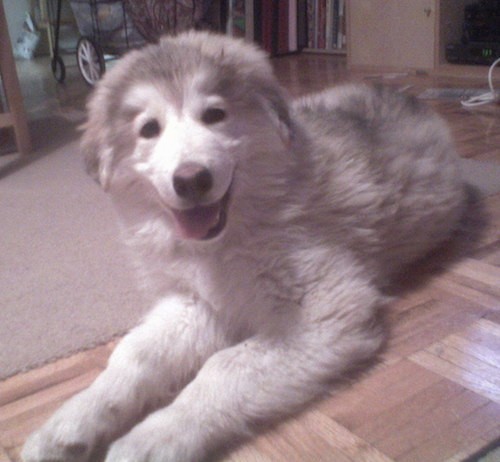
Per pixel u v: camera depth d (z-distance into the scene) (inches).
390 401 45.7
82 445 42.1
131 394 46.1
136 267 58.5
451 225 71.4
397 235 61.9
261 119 51.9
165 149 48.2
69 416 43.1
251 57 54.8
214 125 50.2
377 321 54.4
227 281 51.1
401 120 71.1
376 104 73.4
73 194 100.0
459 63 179.6
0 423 47.3
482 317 56.3
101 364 53.9
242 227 50.4
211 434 41.9
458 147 107.9
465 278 63.7
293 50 243.1
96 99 56.2
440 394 46.1
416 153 66.5
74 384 51.4
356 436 42.5
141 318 59.4
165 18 185.6
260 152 51.3
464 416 43.6
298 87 171.5
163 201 50.1
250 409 43.5
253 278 50.3
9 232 84.8
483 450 40.2
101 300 64.2
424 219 64.9
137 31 194.4
